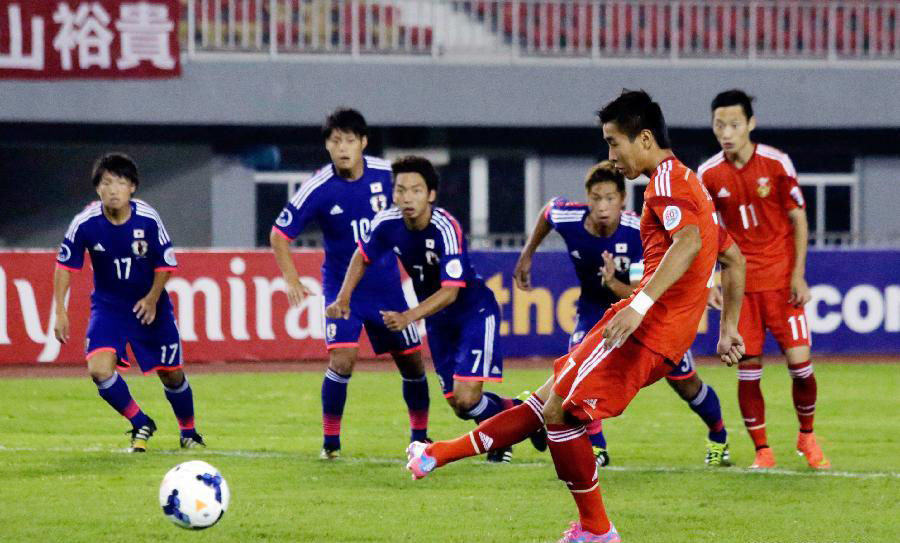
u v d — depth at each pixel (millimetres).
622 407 18453
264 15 78188
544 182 78250
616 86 75875
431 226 25469
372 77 74500
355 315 27688
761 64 76500
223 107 73312
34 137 74750
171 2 71625
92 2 70875
